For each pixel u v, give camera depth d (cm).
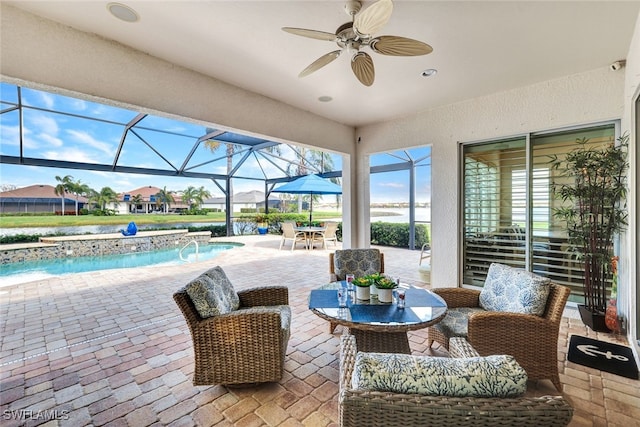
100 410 189
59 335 299
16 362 247
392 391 95
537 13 222
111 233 955
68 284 496
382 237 1020
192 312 204
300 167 1243
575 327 314
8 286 484
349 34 198
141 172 870
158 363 246
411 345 277
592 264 314
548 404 89
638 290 255
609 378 224
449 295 263
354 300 241
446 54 284
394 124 489
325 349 271
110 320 338
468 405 89
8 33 218
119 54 270
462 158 426
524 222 376
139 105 283
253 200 1366
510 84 356
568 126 336
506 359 101
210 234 1093
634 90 253
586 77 322
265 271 598
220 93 344
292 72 325
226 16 229
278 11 223
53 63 237
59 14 229
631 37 253
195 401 198
